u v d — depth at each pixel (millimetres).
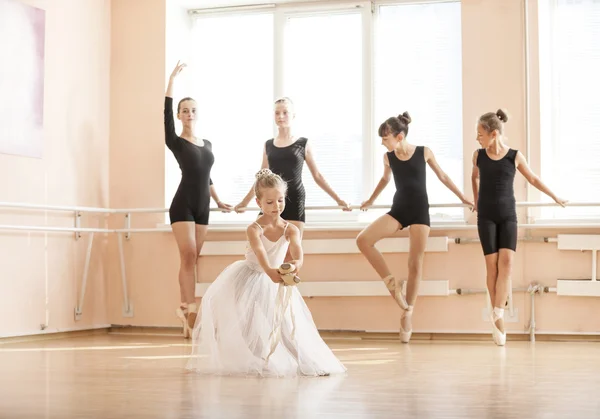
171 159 6289
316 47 6250
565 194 5633
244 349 3406
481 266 5492
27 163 5453
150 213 6203
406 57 6043
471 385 2984
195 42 6590
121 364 3846
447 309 5527
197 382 3105
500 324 4938
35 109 5523
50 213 5660
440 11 5988
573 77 5672
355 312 5699
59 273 5730
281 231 3557
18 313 5340
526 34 5508
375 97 6098
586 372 3453
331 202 6113
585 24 5676
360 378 3248
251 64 6449
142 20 6320
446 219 5742
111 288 6258
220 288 3566
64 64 5855
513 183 5238
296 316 3490
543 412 2309
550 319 5336
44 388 2912
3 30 5254
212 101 6523
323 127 6191
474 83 5621
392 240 5594
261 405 2467
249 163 6406
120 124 6324
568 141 5656
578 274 5305
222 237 6023
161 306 6133
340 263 5750
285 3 6301
